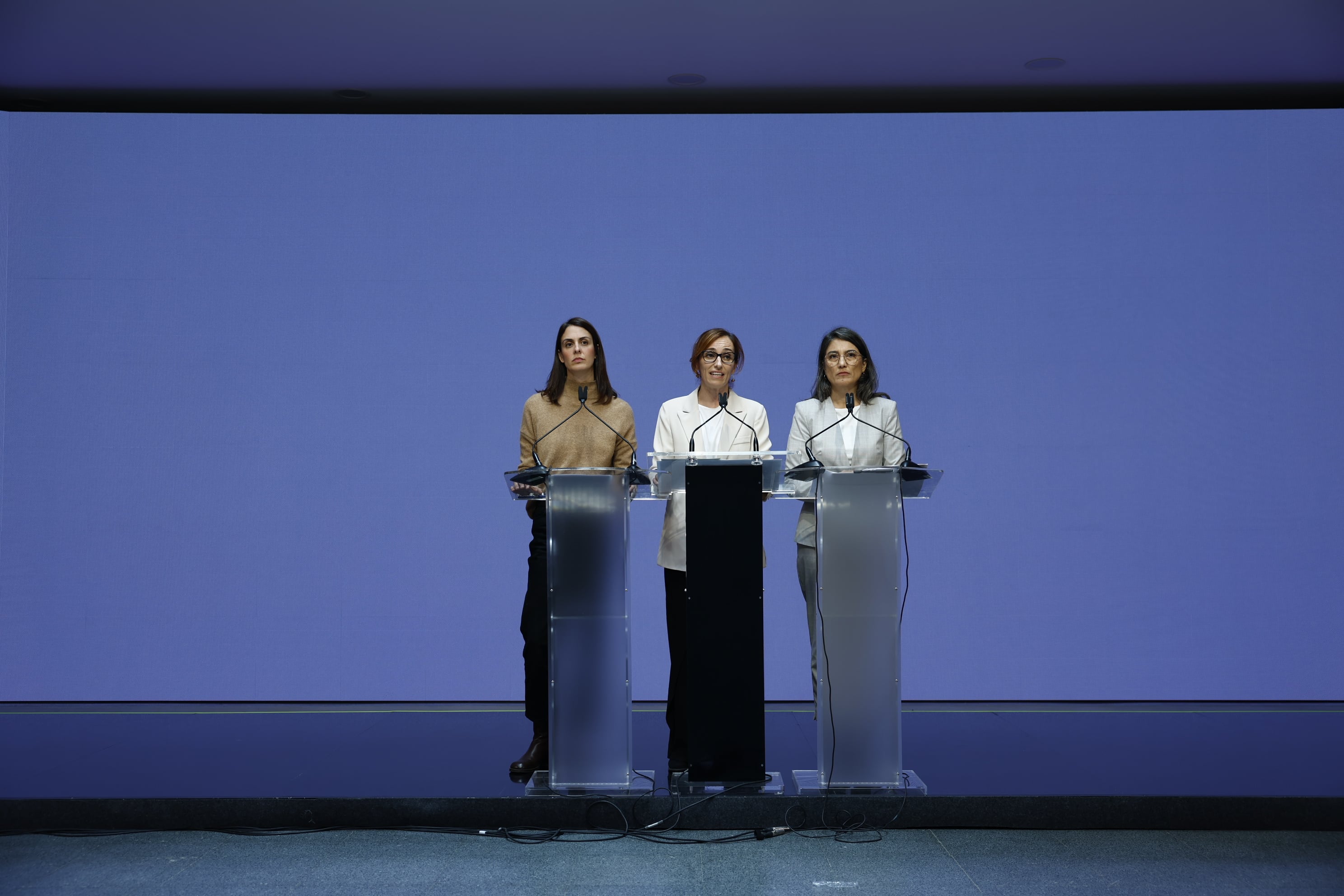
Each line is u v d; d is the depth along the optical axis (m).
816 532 3.19
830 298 5.03
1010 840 3.01
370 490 4.98
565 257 5.05
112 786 3.33
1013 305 5.00
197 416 4.98
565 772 3.14
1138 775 3.42
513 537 4.97
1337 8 4.26
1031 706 4.83
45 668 4.91
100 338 4.98
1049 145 5.03
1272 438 4.95
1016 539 4.95
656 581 4.94
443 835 3.07
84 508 4.94
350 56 4.65
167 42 4.52
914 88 5.03
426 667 4.94
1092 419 4.97
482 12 4.27
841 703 3.14
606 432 3.50
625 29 4.42
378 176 5.06
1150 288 4.99
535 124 5.09
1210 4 4.22
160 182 5.03
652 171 5.07
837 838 3.03
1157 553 4.93
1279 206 4.99
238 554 4.95
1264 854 2.90
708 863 2.83
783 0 4.18
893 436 3.21
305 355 5.01
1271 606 4.91
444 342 5.02
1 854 2.95
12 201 5.00
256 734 4.21
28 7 4.22
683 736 3.40
